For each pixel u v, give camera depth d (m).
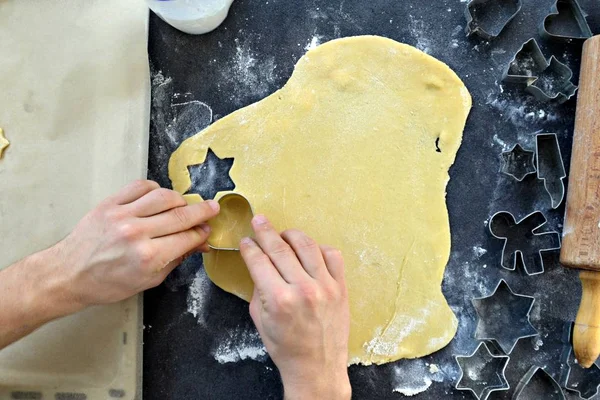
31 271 1.10
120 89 1.24
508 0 1.28
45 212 1.24
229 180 1.25
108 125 1.24
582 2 1.28
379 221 1.21
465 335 1.23
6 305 1.08
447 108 1.23
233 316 1.25
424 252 1.21
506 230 1.25
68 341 1.22
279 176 1.23
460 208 1.26
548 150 1.25
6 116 1.27
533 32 1.28
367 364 1.22
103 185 1.24
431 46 1.28
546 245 1.25
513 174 1.26
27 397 1.23
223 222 1.21
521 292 1.25
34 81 1.26
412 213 1.22
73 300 1.11
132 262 1.05
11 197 1.25
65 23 1.26
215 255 1.23
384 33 1.29
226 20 1.29
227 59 1.29
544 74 1.27
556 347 1.24
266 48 1.29
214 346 1.25
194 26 1.25
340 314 1.10
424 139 1.23
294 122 1.23
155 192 1.10
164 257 1.07
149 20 1.29
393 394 1.23
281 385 1.25
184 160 1.25
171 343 1.26
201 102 1.28
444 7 1.29
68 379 1.22
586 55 1.17
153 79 1.29
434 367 1.23
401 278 1.21
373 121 1.23
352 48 1.24
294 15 1.29
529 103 1.27
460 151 1.26
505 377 1.23
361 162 1.22
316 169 1.22
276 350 1.08
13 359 1.23
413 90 1.23
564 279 1.25
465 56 1.28
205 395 1.25
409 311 1.21
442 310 1.21
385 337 1.21
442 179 1.23
